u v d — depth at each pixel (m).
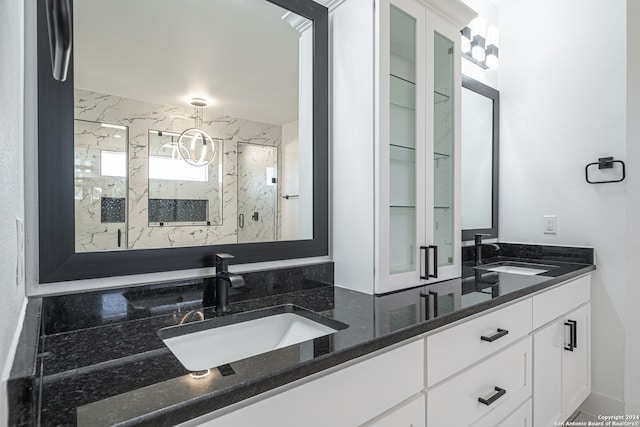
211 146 1.22
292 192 1.41
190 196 1.17
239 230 1.27
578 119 2.01
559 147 2.09
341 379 0.77
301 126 1.42
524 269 2.06
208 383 0.61
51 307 0.87
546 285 1.49
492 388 1.19
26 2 0.86
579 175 2.00
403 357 0.90
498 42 2.35
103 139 0.99
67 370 0.67
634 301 1.85
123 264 1.00
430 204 1.49
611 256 1.88
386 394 0.86
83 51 0.96
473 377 1.11
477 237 2.07
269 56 1.35
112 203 1.00
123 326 0.94
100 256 0.97
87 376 0.65
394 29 1.41
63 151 0.91
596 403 1.92
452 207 1.63
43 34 0.88
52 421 0.50
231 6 1.26
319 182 1.46
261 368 0.67
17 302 0.65
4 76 0.50
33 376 0.45
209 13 1.21
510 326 1.30
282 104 1.38
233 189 1.26
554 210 2.10
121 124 1.03
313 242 1.44
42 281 0.88
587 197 1.97
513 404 1.30
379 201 1.31
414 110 1.44
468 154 2.18
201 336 0.98
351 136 1.40
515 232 2.28
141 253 1.04
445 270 1.56
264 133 1.34
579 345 1.80
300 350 0.76
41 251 0.88
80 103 0.95
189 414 0.55
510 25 2.31
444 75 1.63
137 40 1.07
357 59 1.38
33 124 0.87
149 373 0.66
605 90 1.91
